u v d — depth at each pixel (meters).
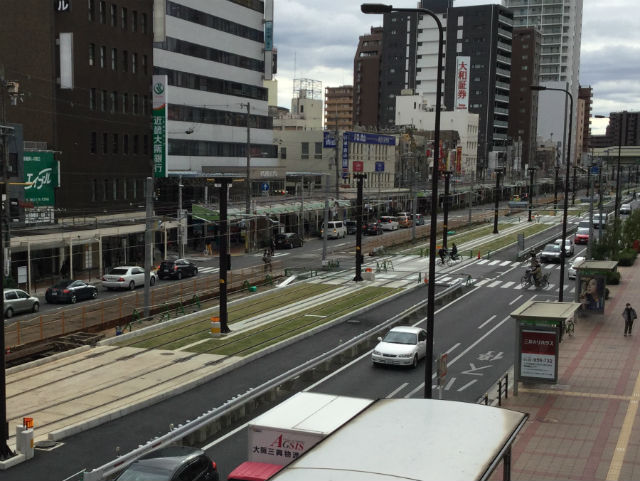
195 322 38.44
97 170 61.91
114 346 32.69
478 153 176.75
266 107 98.38
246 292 48.75
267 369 29.52
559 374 28.84
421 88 192.25
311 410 16.30
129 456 19.23
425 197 119.62
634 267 61.22
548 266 63.25
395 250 75.06
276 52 101.69
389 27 194.75
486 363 30.91
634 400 25.28
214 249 73.06
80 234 51.94
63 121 58.50
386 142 116.44
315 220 93.50
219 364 29.56
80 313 39.50
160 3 68.88
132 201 66.44
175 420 23.17
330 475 9.31
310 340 34.97
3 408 19.56
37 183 52.59
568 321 36.53
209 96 84.75
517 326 26.39
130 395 25.31
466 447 10.48
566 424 22.64
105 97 62.66
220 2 85.88
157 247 67.56
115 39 63.41
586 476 18.36
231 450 20.36
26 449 19.70
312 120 159.88
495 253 72.38
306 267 61.22
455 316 41.41
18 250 46.81
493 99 188.12
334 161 107.19
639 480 18.11
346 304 44.00
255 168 91.94
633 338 35.34
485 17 183.62
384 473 9.40
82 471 17.98
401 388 26.91
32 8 57.59
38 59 57.88
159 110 67.75
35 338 32.69
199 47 82.19
